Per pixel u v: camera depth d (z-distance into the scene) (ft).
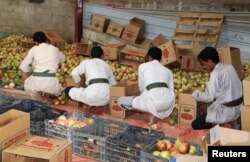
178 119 20.48
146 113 21.52
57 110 18.95
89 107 21.68
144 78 19.65
